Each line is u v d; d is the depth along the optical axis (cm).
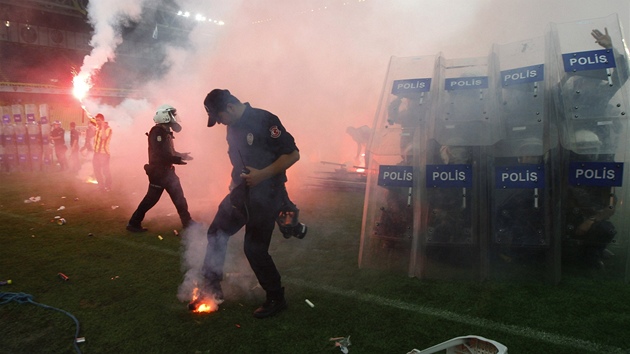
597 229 333
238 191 278
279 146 279
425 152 354
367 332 264
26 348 254
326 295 320
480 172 347
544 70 338
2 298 317
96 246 448
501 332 258
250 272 376
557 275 328
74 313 297
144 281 352
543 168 332
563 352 235
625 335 249
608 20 346
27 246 449
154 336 266
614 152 334
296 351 246
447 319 277
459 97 356
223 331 271
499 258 349
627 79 331
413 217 361
